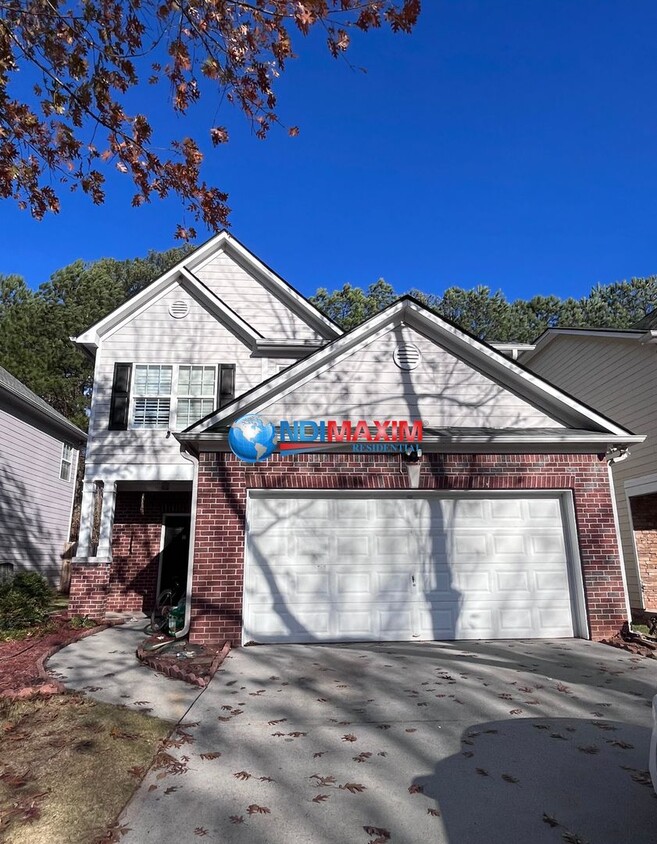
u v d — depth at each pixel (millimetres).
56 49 5984
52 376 28625
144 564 14227
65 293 31391
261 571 9367
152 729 5379
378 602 9406
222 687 6742
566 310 38031
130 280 37969
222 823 3801
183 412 13219
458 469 9789
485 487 9781
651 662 7898
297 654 8320
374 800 4102
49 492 18625
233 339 13734
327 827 3760
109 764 4613
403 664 7738
